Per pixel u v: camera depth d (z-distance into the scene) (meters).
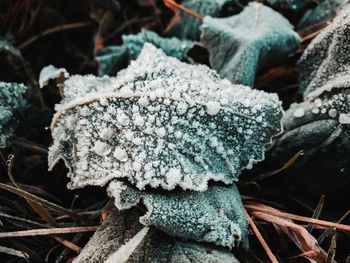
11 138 0.14
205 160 0.12
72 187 0.12
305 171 0.13
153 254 0.11
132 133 0.12
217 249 0.11
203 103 0.12
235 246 0.11
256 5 0.16
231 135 0.12
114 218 0.12
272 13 0.16
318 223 0.12
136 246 0.11
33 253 0.13
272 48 0.15
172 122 0.12
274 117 0.12
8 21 0.18
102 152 0.12
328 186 0.13
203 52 0.16
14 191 0.12
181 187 0.11
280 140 0.14
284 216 0.13
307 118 0.13
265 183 0.14
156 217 0.11
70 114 0.13
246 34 0.15
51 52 0.19
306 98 0.14
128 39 0.17
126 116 0.12
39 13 0.18
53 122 0.13
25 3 0.18
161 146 0.12
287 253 0.13
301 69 0.15
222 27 0.15
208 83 0.13
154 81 0.12
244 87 0.13
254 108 0.12
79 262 0.11
